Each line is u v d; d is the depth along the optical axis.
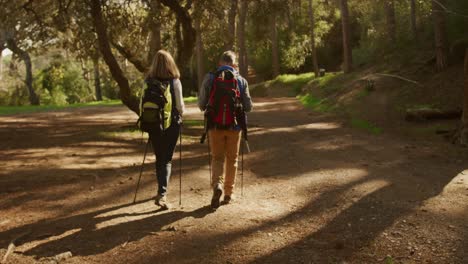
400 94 16.52
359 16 46.50
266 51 47.06
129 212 5.32
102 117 20.02
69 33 16.30
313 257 3.98
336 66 49.50
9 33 32.69
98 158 8.88
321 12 45.22
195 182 6.80
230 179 5.62
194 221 4.96
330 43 50.91
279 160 8.58
